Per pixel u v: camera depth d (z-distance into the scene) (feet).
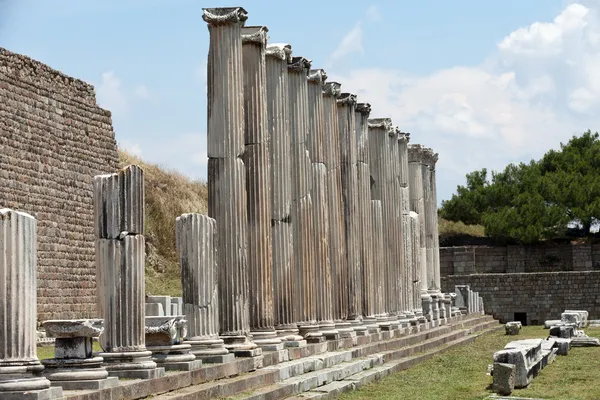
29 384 48.80
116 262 61.46
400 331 129.80
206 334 73.46
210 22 80.53
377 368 96.27
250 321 84.79
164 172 224.74
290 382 75.61
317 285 101.81
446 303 177.27
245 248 80.07
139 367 60.90
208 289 73.77
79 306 149.07
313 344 93.56
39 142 141.79
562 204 262.26
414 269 153.38
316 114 103.65
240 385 69.21
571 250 244.83
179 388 63.46
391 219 136.15
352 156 116.88
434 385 86.89
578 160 279.08
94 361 56.39
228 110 80.18
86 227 152.66
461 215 283.59
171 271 199.31
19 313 50.03
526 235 246.68
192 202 219.20
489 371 97.19
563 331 132.05
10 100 135.64
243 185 80.48
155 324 67.77
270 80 90.79
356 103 120.78
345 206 116.06
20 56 138.82
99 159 157.58
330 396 76.79
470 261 242.17
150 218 203.92
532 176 272.72
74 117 151.53
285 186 91.09
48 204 143.02
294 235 97.14
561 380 89.15
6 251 50.03
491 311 226.99
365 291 120.57
